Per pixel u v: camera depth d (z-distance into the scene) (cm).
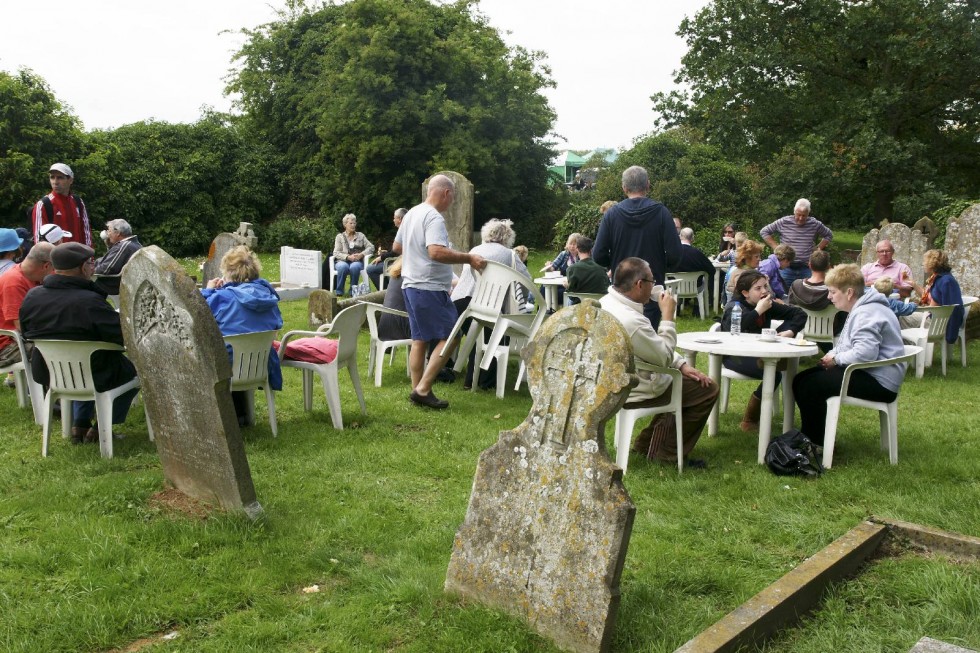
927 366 912
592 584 294
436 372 695
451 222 1166
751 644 308
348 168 2986
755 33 2408
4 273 650
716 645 290
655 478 518
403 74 2922
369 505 459
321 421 646
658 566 382
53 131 2350
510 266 772
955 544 395
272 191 3183
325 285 1515
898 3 2188
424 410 687
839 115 2320
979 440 611
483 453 336
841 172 2236
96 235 2556
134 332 445
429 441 590
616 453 525
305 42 3145
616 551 289
